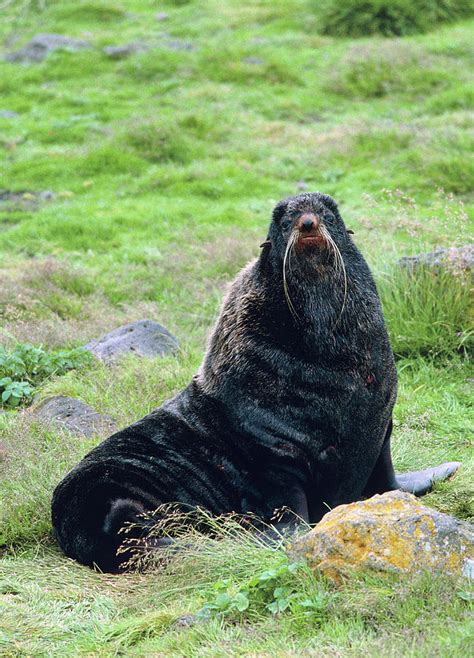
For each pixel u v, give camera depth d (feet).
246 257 118.52
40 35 211.20
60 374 88.17
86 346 94.17
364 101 178.70
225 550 52.21
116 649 46.44
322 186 145.28
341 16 208.95
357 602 43.98
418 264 93.56
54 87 191.11
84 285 114.52
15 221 140.97
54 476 65.87
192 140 163.02
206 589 49.98
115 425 73.82
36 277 113.60
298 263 56.34
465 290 90.33
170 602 50.78
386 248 103.09
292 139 162.81
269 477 56.59
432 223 109.81
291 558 48.14
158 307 108.99
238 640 44.14
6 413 80.89
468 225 115.75
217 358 59.31
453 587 44.32
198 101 179.42
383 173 145.28
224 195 145.28
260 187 146.82
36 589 54.29
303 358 56.24
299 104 177.78
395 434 74.02
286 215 58.39
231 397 57.93
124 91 187.01
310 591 45.44
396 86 180.04
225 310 60.39
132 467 59.77
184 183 148.56
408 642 40.75
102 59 201.26
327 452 56.18
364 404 56.34
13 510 63.00
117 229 134.21
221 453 58.34
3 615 50.39
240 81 188.34
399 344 89.20
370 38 205.87
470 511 61.57
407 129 156.66
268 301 57.88
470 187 136.77
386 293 92.02
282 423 56.24
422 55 187.93
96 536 58.54
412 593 43.98
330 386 55.88
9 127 173.17
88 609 51.90
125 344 91.09
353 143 155.84
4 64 204.03
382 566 45.32
